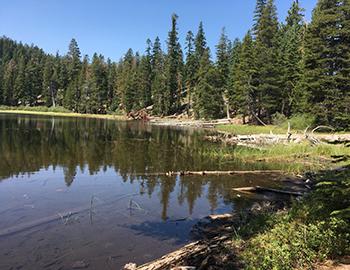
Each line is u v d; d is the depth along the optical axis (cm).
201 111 6297
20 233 911
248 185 1537
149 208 1168
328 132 3347
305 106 3612
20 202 1194
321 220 780
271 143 2933
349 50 3394
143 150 2566
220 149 2608
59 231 931
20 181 1503
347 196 773
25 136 3144
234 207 1198
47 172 1702
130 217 1066
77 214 1079
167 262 688
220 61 6469
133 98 8075
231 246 759
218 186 1516
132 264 727
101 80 8838
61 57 11338
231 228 941
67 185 1457
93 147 2634
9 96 9644
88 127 4609
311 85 3466
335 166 1975
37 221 1005
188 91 7381
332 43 3506
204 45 8069
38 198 1249
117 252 804
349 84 3234
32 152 2278
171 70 7688
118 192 1370
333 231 704
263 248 703
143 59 8288
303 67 3762
